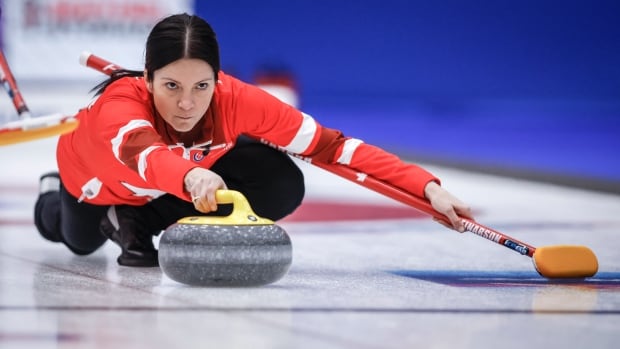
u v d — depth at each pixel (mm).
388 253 10367
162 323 6031
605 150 25500
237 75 27938
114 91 8055
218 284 7383
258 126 8508
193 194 7094
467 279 8383
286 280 8070
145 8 26172
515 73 28391
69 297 7031
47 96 26062
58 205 10172
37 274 8383
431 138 27281
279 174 9328
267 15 28016
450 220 8398
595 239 12016
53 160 24172
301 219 14211
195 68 7551
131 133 7551
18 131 6809
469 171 22812
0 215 14180
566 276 8266
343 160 8750
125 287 7539
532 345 5586
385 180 8672
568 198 18344
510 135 27734
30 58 25922
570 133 27797
